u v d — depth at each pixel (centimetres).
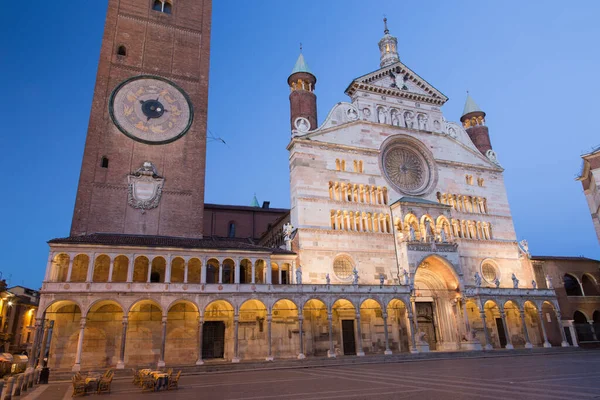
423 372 3038
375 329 5262
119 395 2328
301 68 6238
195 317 4616
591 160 6019
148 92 5672
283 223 6275
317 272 5184
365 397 1848
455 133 6969
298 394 2042
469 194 6631
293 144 5728
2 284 6888
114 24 5812
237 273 4578
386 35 7662
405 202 5700
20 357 5078
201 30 6344
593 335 6412
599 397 1655
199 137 5766
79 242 4088
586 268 6938
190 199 5447
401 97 6731
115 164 5206
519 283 6419
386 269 5550
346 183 5809
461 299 5612
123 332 3972
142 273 4672
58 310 4250
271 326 4819
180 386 2669
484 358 4528
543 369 2991
